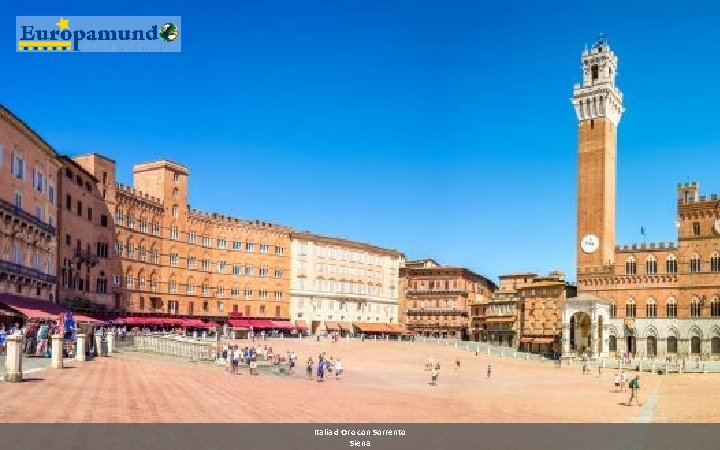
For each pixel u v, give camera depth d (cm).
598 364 12512
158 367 7244
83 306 12544
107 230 14012
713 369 12800
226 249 17938
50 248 10956
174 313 16275
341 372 10044
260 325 18100
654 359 15400
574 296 17925
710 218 15488
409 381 9656
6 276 8944
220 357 9281
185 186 16900
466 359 14762
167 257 16150
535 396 7844
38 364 5894
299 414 4512
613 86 18138
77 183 12500
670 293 15838
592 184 17712
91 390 4512
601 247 17312
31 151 10069
